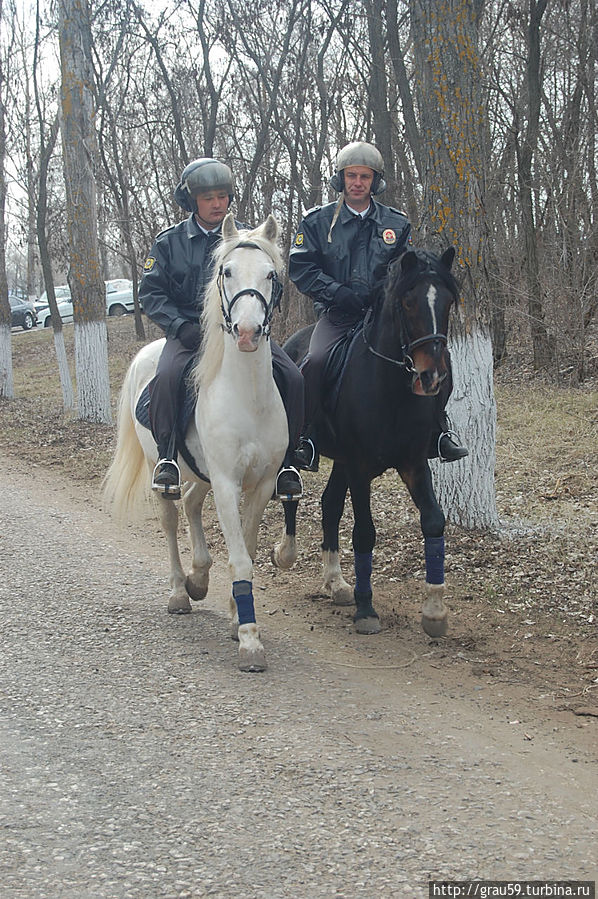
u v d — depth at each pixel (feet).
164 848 10.49
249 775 12.27
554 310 46.93
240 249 15.97
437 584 17.81
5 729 13.70
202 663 16.66
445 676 16.15
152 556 25.11
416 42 22.34
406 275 16.22
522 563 21.68
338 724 13.97
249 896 9.59
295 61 54.49
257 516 17.56
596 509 25.93
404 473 18.10
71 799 11.61
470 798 11.73
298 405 17.94
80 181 46.14
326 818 11.19
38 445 44.21
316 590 21.70
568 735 13.74
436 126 22.15
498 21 52.24
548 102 53.26
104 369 48.06
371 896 9.60
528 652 17.15
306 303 60.08
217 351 16.53
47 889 9.68
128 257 63.93
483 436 23.59
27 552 24.95
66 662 16.63
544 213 51.42
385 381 17.20
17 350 96.32
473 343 23.17
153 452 19.67
